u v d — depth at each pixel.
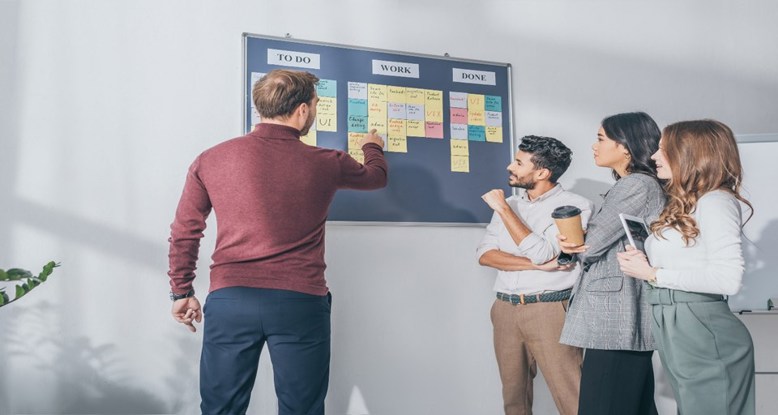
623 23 2.84
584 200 2.22
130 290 2.09
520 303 2.15
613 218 1.79
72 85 2.08
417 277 2.42
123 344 2.07
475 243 2.53
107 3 2.14
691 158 1.62
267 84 1.75
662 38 2.88
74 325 2.03
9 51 2.03
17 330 1.98
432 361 2.41
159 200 2.14
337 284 2.30
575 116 2.72
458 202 2.50
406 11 2.52
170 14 2.21
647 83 2.84
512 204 2.32
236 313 1.58
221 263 1.63
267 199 1.62
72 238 2.05
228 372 1.60
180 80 2.20
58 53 2.08
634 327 1.76
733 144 1.64
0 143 2.01
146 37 2.18
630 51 2.83
